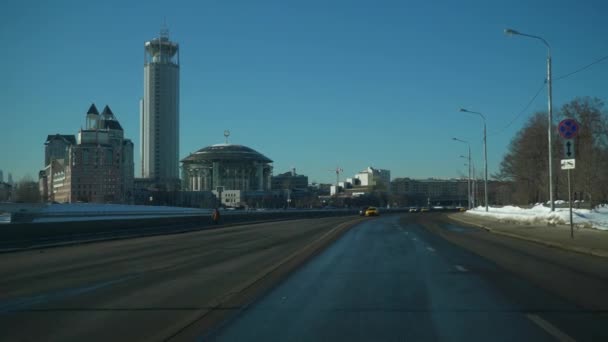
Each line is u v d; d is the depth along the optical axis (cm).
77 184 17062
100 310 1109
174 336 888
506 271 1680
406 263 1945
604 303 1147
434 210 16675
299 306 1139
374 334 894
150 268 1858
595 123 7606
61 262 2078
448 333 896
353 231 4247
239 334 898
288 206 17762
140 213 7162
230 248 2722
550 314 1038
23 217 5372
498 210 6625
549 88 3778
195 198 18962
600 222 3278
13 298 1266
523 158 9119
